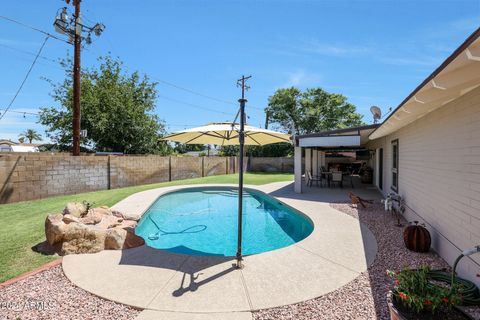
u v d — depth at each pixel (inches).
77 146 499.2
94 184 516.7
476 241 139.6
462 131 156.7
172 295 133.3
